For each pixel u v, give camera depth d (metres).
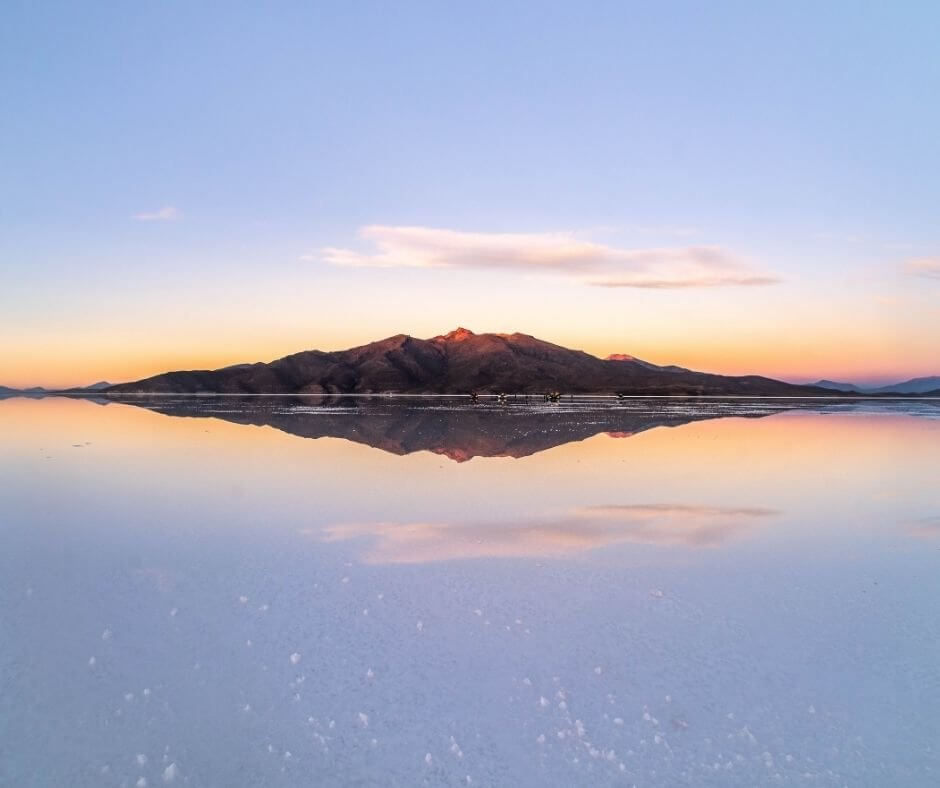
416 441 30.28
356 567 10.07
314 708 5.93
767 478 19.14
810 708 6.00
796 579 9.62
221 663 6.77
